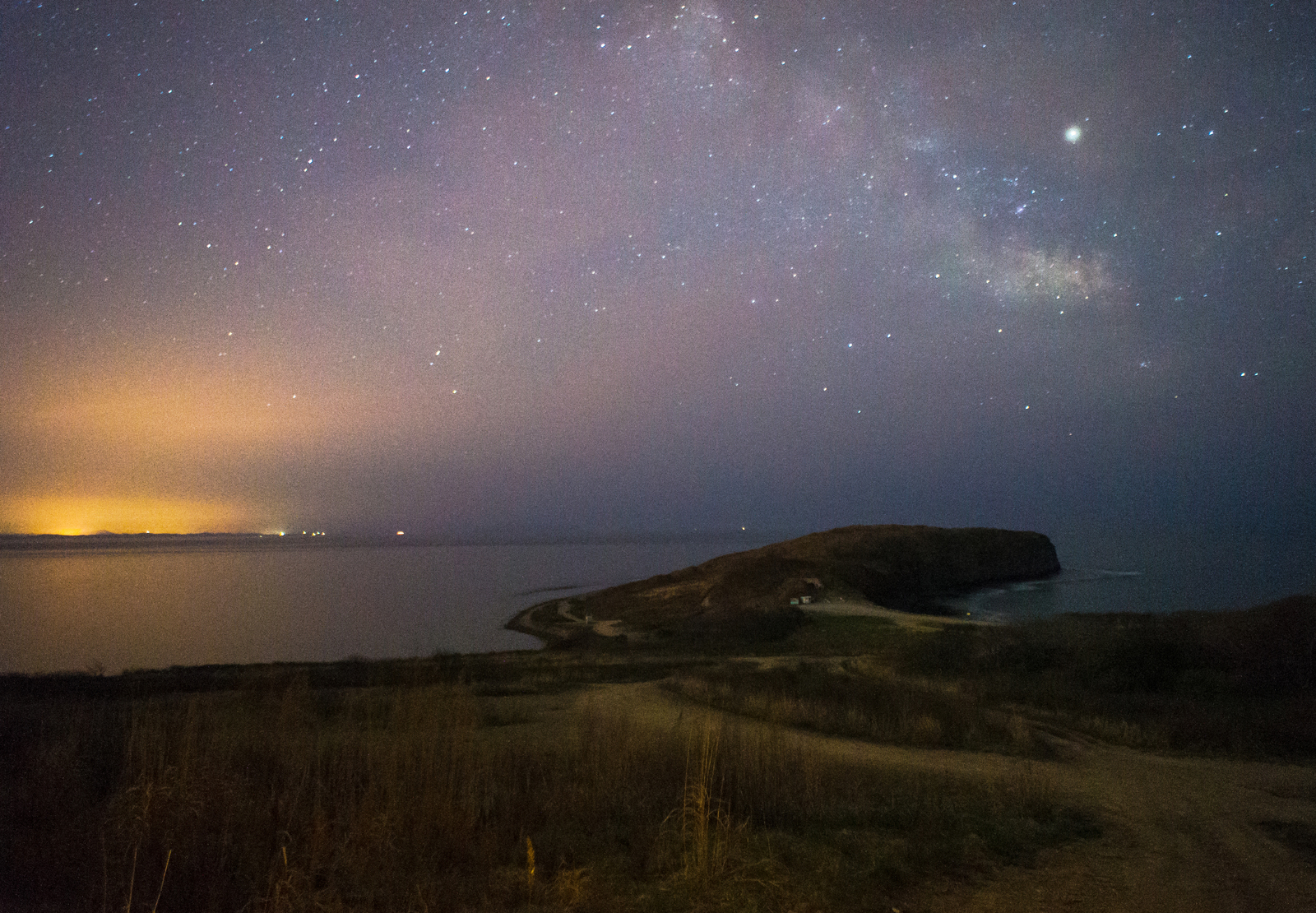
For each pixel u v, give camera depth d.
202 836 5.51
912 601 63.38
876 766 10.27
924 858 6.14
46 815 6.03
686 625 46.25
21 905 4.58
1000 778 9.58
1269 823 7.93
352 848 5.32
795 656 30.53
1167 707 15.54
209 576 114.12
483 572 124.44
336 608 71.38
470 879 5.22
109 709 11.94
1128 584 81.75
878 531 87.50
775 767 8.25
